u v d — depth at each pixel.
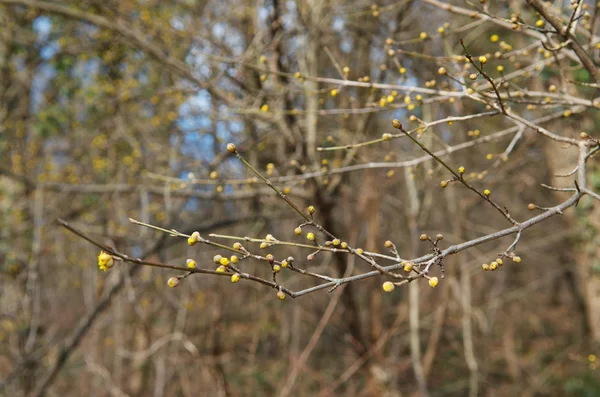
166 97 6.01
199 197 4.85
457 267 7.21
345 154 4.92
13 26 6.95
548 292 11.88
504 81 2.69
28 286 5.48
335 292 5.59
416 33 5.95
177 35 5.55
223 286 7.10
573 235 5.77
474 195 7.19
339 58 5.63
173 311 7.87
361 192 6.23
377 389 5.72
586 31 2.93
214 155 5.56
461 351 8.52
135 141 5.98
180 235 1.71
